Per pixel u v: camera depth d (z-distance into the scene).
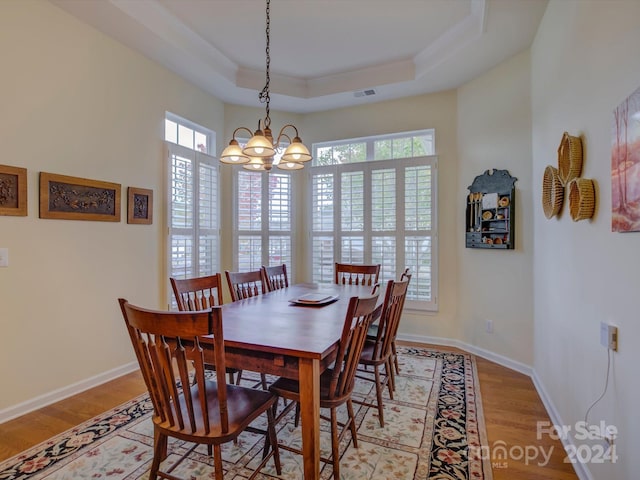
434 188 3.67
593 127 1.54
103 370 2.69
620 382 1.28
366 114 4.04
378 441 1.91
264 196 4.19
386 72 3.52
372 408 2.29
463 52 2.90
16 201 2.15
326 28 2.87
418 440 1.92
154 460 1.43
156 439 1.43
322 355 1.36
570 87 1.86
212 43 3.12
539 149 2.57
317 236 4.24
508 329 3.02
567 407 1.88
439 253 3.66
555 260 2.15
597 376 1.48
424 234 3.71
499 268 3.11
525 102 2.87
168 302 3.21
